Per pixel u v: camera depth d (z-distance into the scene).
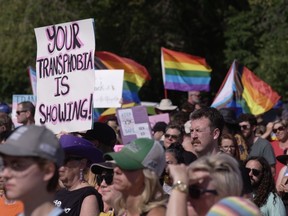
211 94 65.00
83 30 18.47
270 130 31.52
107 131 18.56
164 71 36.34
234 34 58.69
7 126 21.52
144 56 62.28
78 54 18.48
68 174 14.98
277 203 17.48
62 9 57.97
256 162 17.45
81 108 18.30
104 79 30.00
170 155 16.69
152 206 12.21
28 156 10.05
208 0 65.88
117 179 12.36
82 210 14.77
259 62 55.84
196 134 16.66
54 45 18.92
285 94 51.97
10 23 58.09
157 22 62.88
